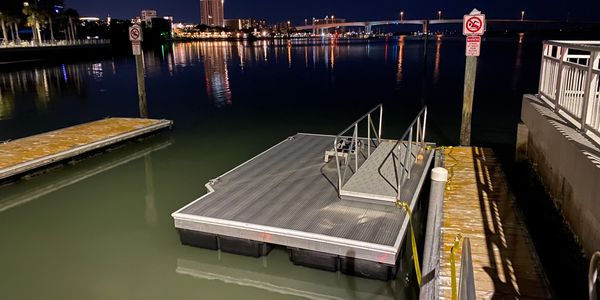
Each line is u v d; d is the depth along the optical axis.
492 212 6.34
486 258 5.05
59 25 104.75
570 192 5.44
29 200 8.97
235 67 43.88
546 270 5.09
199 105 20.59
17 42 70.50
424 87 26.11
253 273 6.14
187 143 13.35
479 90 23.38
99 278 6.06
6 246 7.01
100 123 13.99
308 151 9.74
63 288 5.84
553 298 4.30
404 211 6.36
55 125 16.64
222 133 14.66
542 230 6.09
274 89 26.20
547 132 6.61
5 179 9.41
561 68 6.80
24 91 27.33
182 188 9.55
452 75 33.06
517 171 8.81
